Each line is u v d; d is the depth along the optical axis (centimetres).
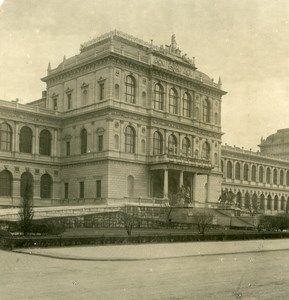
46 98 9800
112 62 8419
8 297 1827
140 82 8888
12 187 8412
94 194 8431
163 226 6738
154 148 9025
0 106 8312
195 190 9356
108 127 8312
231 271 2639
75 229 5816
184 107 9738
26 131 8769
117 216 6600
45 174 8956
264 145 15700
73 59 9469
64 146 9181
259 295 1930
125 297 1844
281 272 2620
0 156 8281
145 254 3462
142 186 8744
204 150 10112
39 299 1794
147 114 8906
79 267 2712
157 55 9169
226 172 12562
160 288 2047
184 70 9731
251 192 13225
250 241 5175
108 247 3906
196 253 3653
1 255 3297
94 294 1895
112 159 8262
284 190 14388
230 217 8125
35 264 2830
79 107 8950
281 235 5994
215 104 10444
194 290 2014
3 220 5088
